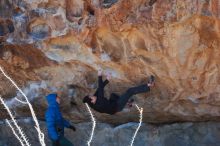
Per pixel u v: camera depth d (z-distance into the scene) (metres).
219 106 6.40
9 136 7.76
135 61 5.99
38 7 5.84
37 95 7.05
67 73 6.60
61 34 5.88
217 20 5.19
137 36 5.68
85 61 6.23
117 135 7.39
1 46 6.35
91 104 5.91
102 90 5.91
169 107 6.73
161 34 5.52
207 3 5.09
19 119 7.70
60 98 7.01
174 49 5.64
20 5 5.91
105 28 5.68
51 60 6.40
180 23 5.33
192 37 5.46
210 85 6.03
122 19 5.48
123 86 6.51
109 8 5.47
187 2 5.16
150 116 7.15
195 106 6.55
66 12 5.76
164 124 7.27
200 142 7.04
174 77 6.06
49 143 7.67
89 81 6.63
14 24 6.03
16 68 6.70
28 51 6.37
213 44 5.48
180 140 7.13
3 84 7.09
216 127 6.99
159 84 6.36
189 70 5.88
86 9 5.65
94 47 5.98
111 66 6.20
